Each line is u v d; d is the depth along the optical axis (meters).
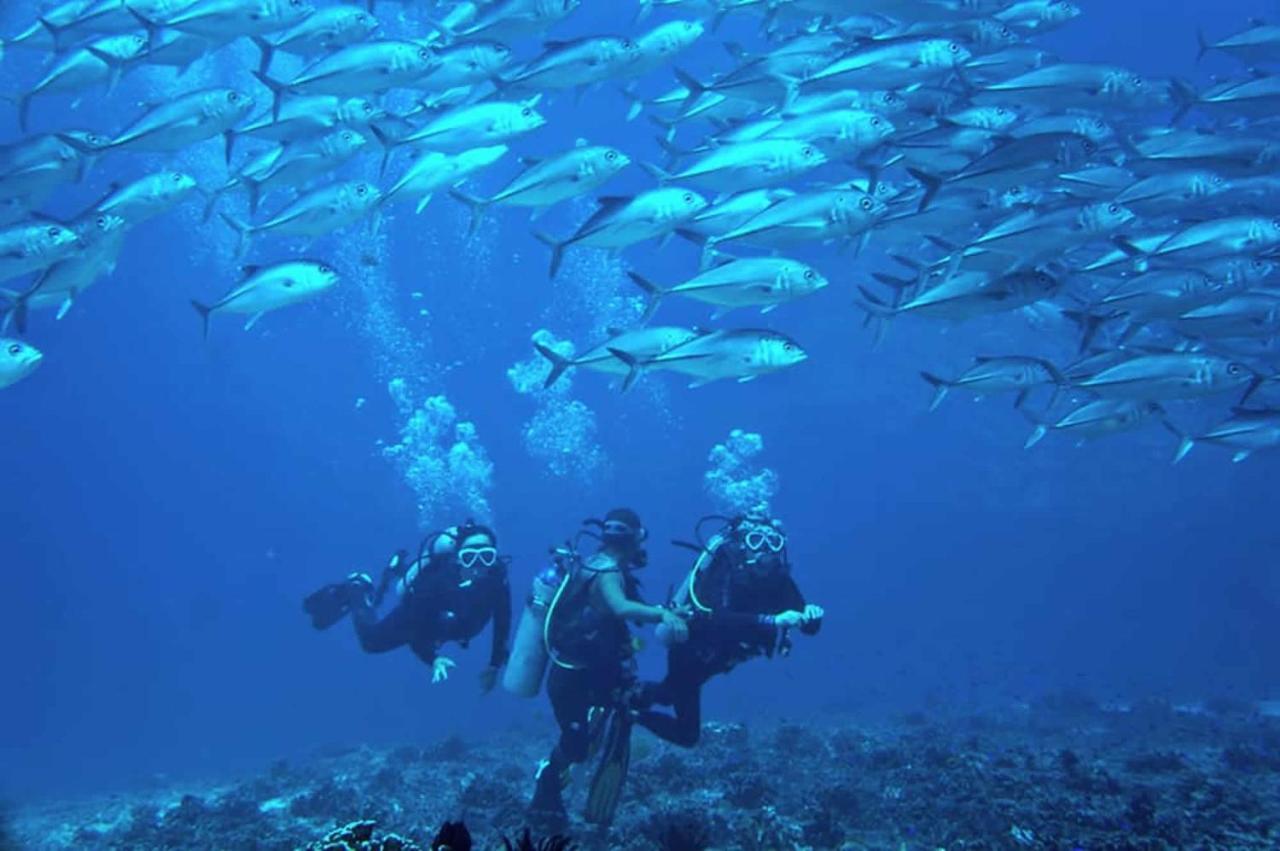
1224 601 27.66
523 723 17.19
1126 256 8.68
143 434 57.47
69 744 30.16
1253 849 5.65
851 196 6.96
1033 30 10.77
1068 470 29.92
